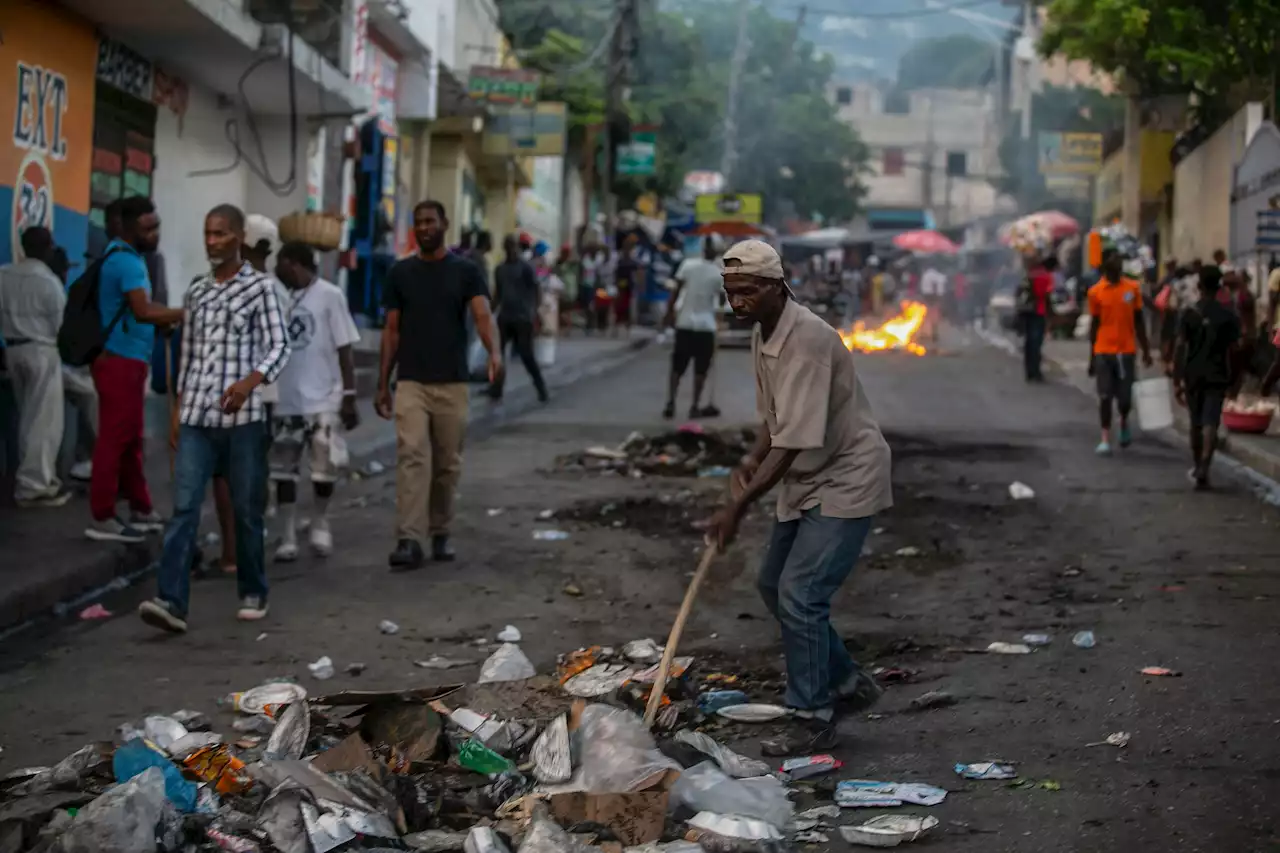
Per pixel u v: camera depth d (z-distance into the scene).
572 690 5.38
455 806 4.33
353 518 10.35
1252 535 9.50
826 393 4.85
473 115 27.67
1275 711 5.50
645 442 13.77
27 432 9.55
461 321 8.76
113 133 13.77
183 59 14.66
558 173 44.41
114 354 8.43
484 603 7.73
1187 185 29.59
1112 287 13.63
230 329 6.99
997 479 12.14
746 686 5.95
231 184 17.20
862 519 5.07
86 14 12.50
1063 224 39.25
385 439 13.95
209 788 4.33
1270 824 4.32
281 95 16.67
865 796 4.58
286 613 7.47
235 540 7.94
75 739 5.37
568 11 37.03
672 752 4.65
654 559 8.92
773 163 55.91
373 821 4.05
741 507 4.96
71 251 12.45
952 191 71.88
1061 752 5.05
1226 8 24.05
